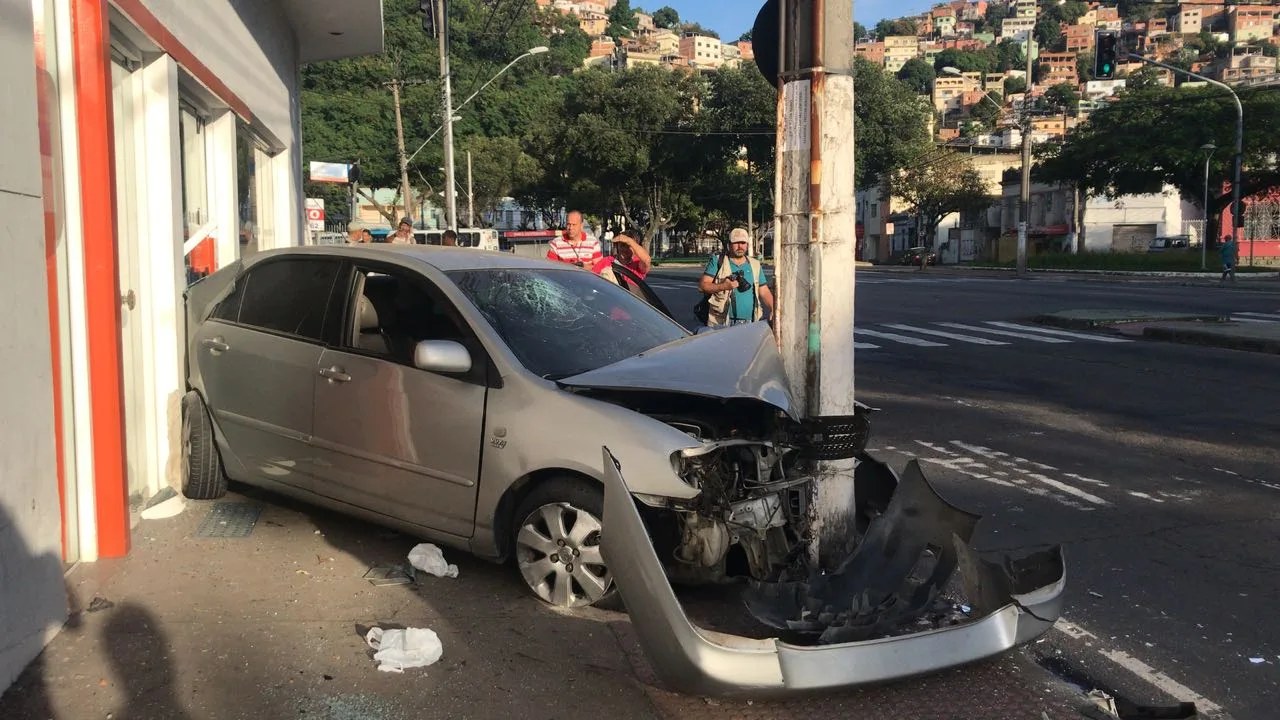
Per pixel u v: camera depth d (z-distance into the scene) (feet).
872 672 11.05
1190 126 143.43
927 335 56.03
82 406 14.65
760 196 188.75
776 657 10.89
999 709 11.82
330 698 11.26
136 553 15.42
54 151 13.66
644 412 14.03
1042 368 42.42
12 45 11.11
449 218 106.93
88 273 14.42
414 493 15.14
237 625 13.00
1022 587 13.05
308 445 16.51
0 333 10.78
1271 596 15.94
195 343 18.61
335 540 16.58
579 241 33.91
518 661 12.46
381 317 16.17
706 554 13.29
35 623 11.66
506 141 203.31
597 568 13.79
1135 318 58.80
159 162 19.17
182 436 18.44
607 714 11.30
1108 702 12.17
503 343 14.87
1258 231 170.30
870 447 27.12
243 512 17.90
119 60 18.44
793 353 14.85
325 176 106.83
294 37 42.60
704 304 31.37
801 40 14.39
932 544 14.32
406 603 14.08
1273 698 12.53
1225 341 47.96
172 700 11.00
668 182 189.78
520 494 14.52
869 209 281.95
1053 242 210.38
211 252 27.17
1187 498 21.88
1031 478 23.67
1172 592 16.10
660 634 10.98
